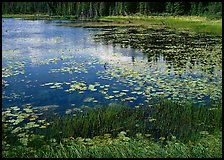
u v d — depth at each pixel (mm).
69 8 88562
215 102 9453
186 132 7199
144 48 21750
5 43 24766
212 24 40125
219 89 11094
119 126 7531
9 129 7250
